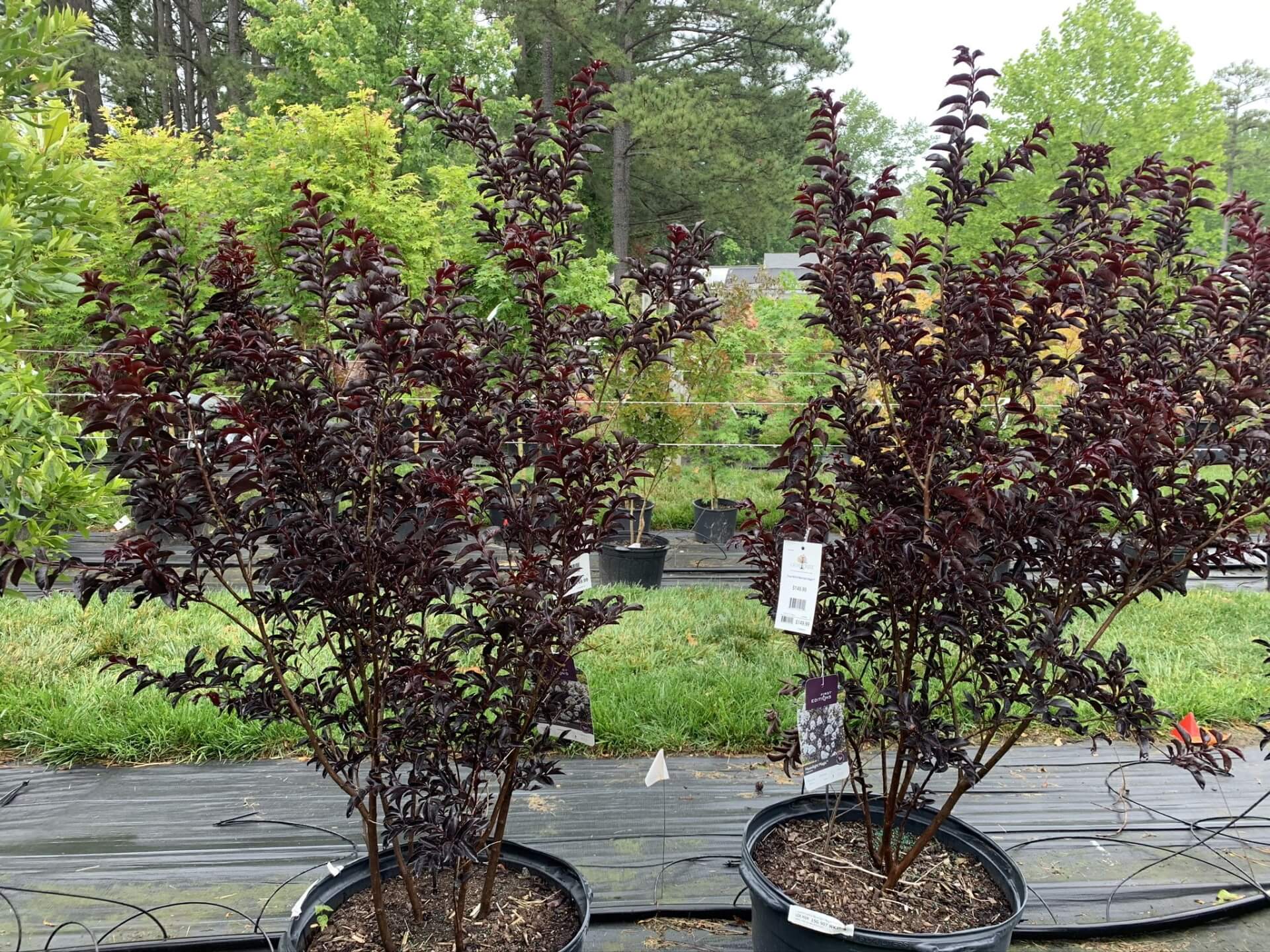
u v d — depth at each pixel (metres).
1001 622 2.23
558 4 16.95
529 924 2.16
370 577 1.88
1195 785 3.83
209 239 7.30
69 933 2.67
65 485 2.99
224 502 1.86
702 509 8.38
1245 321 2.12
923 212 13.77
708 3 17.67
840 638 2.34
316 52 16.95
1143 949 2.78
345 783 2.04
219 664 2.00
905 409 2.29
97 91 17.94
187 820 3.33
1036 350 2.18
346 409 1.87
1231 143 34.53
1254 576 8.09
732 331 8.23
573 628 1.94
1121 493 2.21
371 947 2.07
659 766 2.72
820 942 2.15
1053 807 3.62
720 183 18.14
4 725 3.85
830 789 2.90
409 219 8.17
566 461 1.92
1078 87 14.33
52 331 7.12
